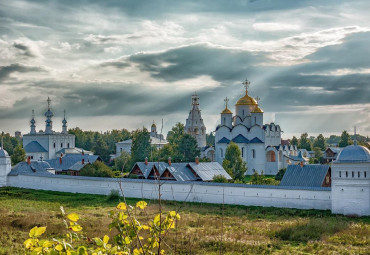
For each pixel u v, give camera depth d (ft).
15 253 103.14
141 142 360.89
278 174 291.38
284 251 107.86
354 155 171.94
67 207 189.57
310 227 134.62
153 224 40.04
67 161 359.46
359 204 169.37
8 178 278.67
